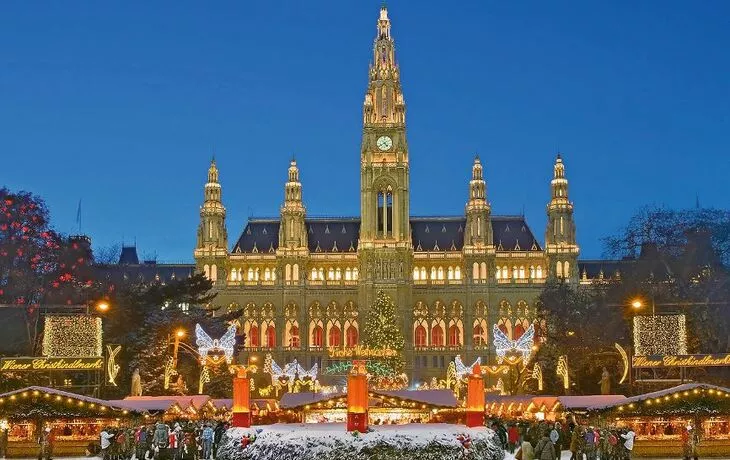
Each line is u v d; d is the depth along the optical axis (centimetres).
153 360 12150
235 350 14625
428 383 19475
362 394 4859
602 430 6353
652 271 13175
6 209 12381
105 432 6569
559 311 16812
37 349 11150
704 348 11262
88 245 16000
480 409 5306
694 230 13238
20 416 7094
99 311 11675
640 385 9269
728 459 6812
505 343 11825
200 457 6881
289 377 14825
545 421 7450
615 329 12412
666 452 6875
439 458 4747
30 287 12212
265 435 4950
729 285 11800
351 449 4722
